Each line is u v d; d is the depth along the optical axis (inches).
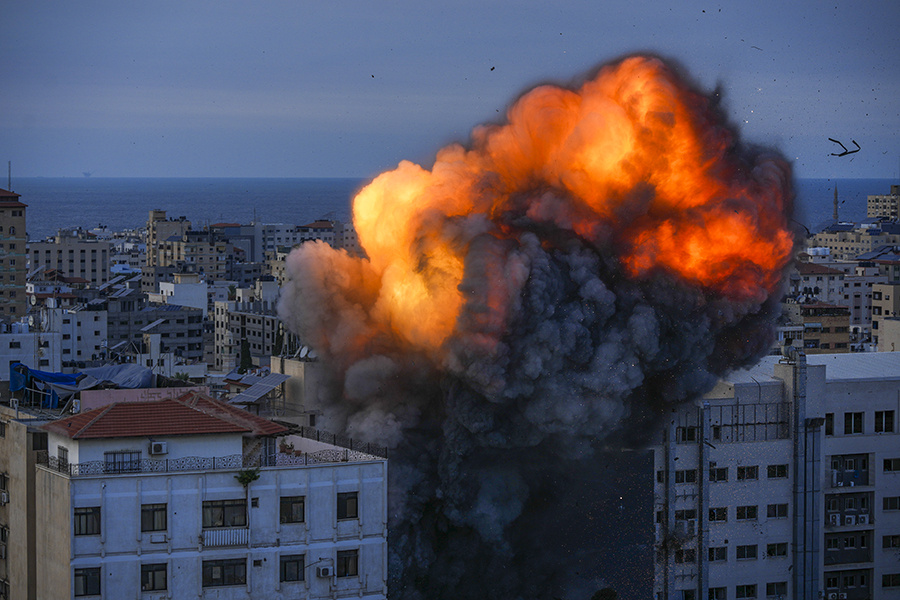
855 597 6338.6
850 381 6274.6
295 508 4471.0
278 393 5994.1
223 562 4397.1
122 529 4301.2
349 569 4552.2
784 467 6151.6
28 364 7716.5
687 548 5949.8
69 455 4426.7
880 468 6323.8
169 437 4431.6
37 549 4515.3
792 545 6161.4
